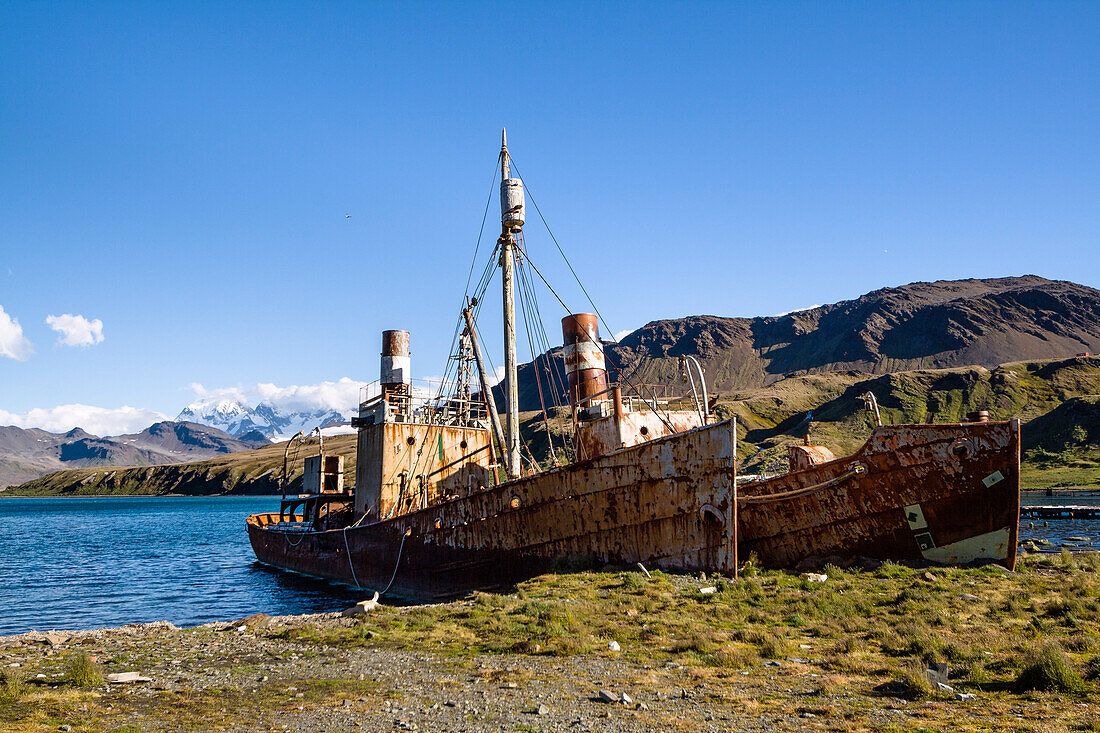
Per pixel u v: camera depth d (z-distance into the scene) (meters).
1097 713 8.77
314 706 10.46
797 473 23.42
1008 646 12.23
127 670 13.27
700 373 22.39
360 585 32.53
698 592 17.41
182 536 79.81
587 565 21.88
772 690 10.38
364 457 34.44
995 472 20.00
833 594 17.11
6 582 40.56
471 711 9.93
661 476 20.53
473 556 25.36
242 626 18.12
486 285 30.72
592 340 27.78
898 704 9.49
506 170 29.25
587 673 11.59
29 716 10.16
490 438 35.53
